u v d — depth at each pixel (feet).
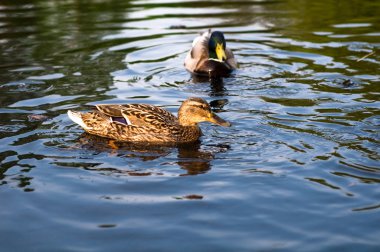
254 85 45.19
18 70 48.03
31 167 30.37
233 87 45.09
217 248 22.65
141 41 56.54
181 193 27.43
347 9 65.46
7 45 55.01
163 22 62.85
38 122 37.01
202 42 51.70
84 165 30.78
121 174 29.66
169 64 51.08
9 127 36.06
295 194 26.94
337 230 23.75
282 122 36.50
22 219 25.31
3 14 66.28
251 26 60.64
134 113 35.63
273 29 59.36
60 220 25.16
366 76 45.09
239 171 29.66
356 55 50.47
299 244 22.79
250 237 23.39
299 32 58.03
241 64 50.83
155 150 33.32
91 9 68.59
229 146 33.24
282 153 31.71
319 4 68.44
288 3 69.67
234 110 39.40
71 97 41.78
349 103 39.37
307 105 39.50
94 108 39.19
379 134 33.65
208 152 32.55
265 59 51.42
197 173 29.60
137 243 23.17
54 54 52.26
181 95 43.42
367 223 24.20
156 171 30.04
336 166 29.66
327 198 26.45
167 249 22.66
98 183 28.58
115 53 53.01
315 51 52.26
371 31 57.00
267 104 40.32
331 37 55.88
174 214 25.43
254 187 27.78
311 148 32.09
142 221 24.89
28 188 28.09
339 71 46.65
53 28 60.44
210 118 34.83
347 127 35.01
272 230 23.91
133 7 69.10
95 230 24.23
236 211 25.58
